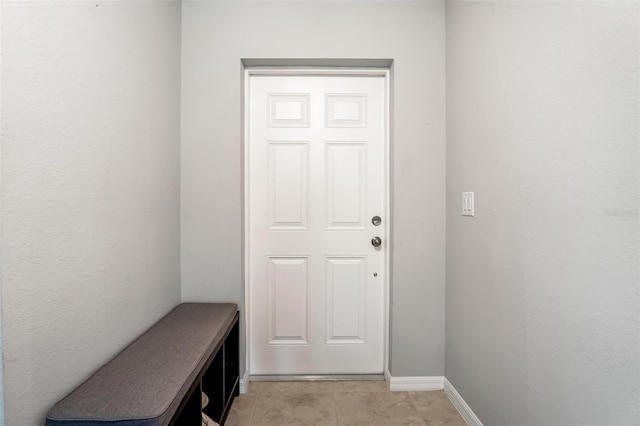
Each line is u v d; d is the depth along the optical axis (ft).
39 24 2.59
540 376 3.30
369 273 6.16
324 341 6.16
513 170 3.71
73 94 2.96
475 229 4.60
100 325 3.34
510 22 3.75
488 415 4.29
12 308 2.37
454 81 5.26
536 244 3.33
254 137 6.05
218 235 5.61
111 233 3.54
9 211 2.34
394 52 5.62
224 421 4.68
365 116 6.09
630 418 2.37
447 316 5.60
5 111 2.31
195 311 5.09
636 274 2.32
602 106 2.56
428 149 5.65
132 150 3.98
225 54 5.56
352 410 5.17
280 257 6.10
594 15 2.62
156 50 4.63
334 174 6.09
